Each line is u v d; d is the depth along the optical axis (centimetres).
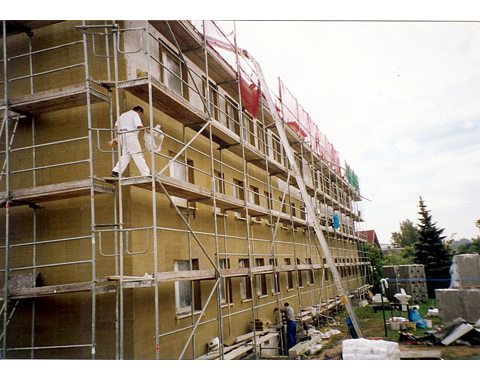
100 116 945
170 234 1022
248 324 1398
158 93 890
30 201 919
